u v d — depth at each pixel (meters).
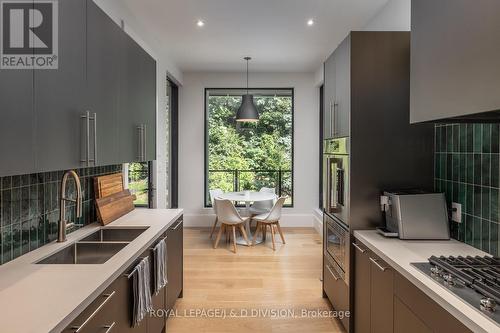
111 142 2.00
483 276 1.29
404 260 1.61
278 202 4.43
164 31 3.88
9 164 1.10
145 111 2.70
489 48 1.09
